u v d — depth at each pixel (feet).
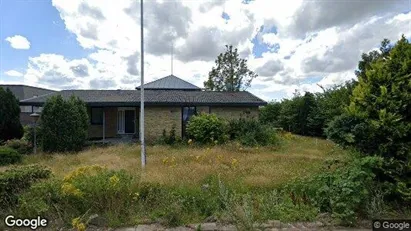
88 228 14.01
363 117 16.75
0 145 45.44
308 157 35.19
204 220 14.85
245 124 53.52
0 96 48.83
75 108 46.52
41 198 15.24
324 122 66.13
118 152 42.16
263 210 15.61
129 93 65.72
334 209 14.55
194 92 71.51
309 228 13.76
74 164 31.83
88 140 54.34
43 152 42.50
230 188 19.11
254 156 35.91
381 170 15.39
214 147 45.14
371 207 14.39
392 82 16.33
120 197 15.69
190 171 24.18
